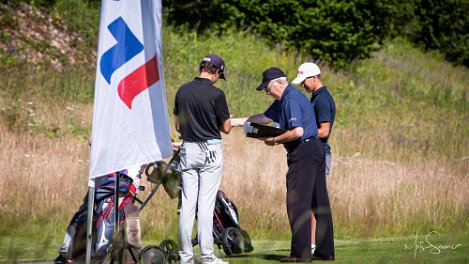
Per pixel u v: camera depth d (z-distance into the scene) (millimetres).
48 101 46469
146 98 14461
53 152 34469
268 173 33719
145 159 14461
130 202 16438
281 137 19609
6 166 28984
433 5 106875
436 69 97000
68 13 60844
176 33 67875
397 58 93688
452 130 58188
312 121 19984
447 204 30750
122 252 11398
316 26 74250
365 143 49656
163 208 25438
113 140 14547
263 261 19281
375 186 32531
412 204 30156
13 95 45281
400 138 52688
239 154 38156
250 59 69250
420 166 42125
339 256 20250
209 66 18250
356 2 75625
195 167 18156
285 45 75000
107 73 14539
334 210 29297
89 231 14297
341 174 34844
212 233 18828
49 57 54062
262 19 75750
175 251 16781
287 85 20297
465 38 106688
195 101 17984
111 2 14492
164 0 70250
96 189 16141
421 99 75812
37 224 9047
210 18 73250
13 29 55156
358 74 77875
